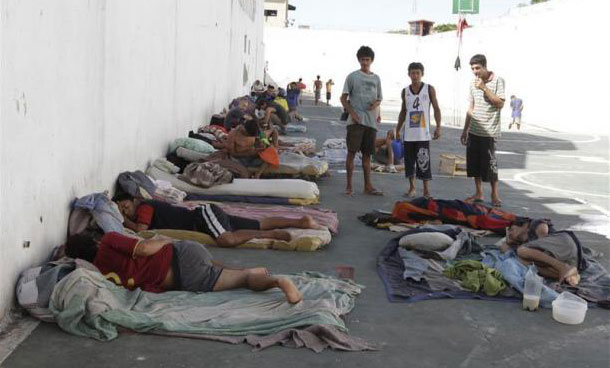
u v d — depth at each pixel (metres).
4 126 4.00
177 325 4.05
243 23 21.06
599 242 7.06
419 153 9.02
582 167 14.36
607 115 24.61
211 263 4.80
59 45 4.92
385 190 9.70
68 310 3.98
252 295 4.61
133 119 7.33
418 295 4.97
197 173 8.04
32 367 3.54
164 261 4.61
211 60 13.55
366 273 5.57
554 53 28.34
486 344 4.16
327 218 7.05
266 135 10.93
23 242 4.34
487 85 8.66
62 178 5.09
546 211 8.80
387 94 46.22
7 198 4.07
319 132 18.92
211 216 6.13
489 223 7.08
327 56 45.88
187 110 10.77
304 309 4.35
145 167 8.02
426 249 5.99
